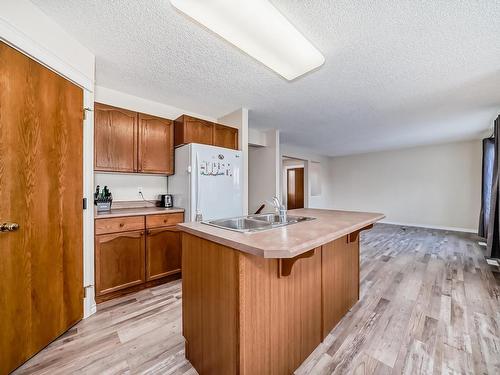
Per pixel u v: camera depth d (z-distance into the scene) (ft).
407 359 4.68
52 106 5.16
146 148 8.77
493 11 4.63
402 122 12.64
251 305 3.60
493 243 11.38
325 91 8.70
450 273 9.34
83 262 6.10
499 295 7.41
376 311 6.54
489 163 14.79
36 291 4.81
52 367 4.47
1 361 4.16
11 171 4.34
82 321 6.00
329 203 25.43
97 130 7.57
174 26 5.25
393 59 6.48
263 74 7.45
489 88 8.35
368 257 11.49
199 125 9.53
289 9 4.58
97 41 5.80
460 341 5.20
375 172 22.58
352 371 4.40
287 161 26.12
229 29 4.89
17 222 4.44
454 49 5.99
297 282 4.58
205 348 4.19
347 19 4.91
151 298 7.29
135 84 8.17
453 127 13.60
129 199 9.21
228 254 3.67
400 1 4.42
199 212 8.54
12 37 4.25
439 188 18.94
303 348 4.71
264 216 6.47
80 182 5.96
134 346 5.09
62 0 4.52
